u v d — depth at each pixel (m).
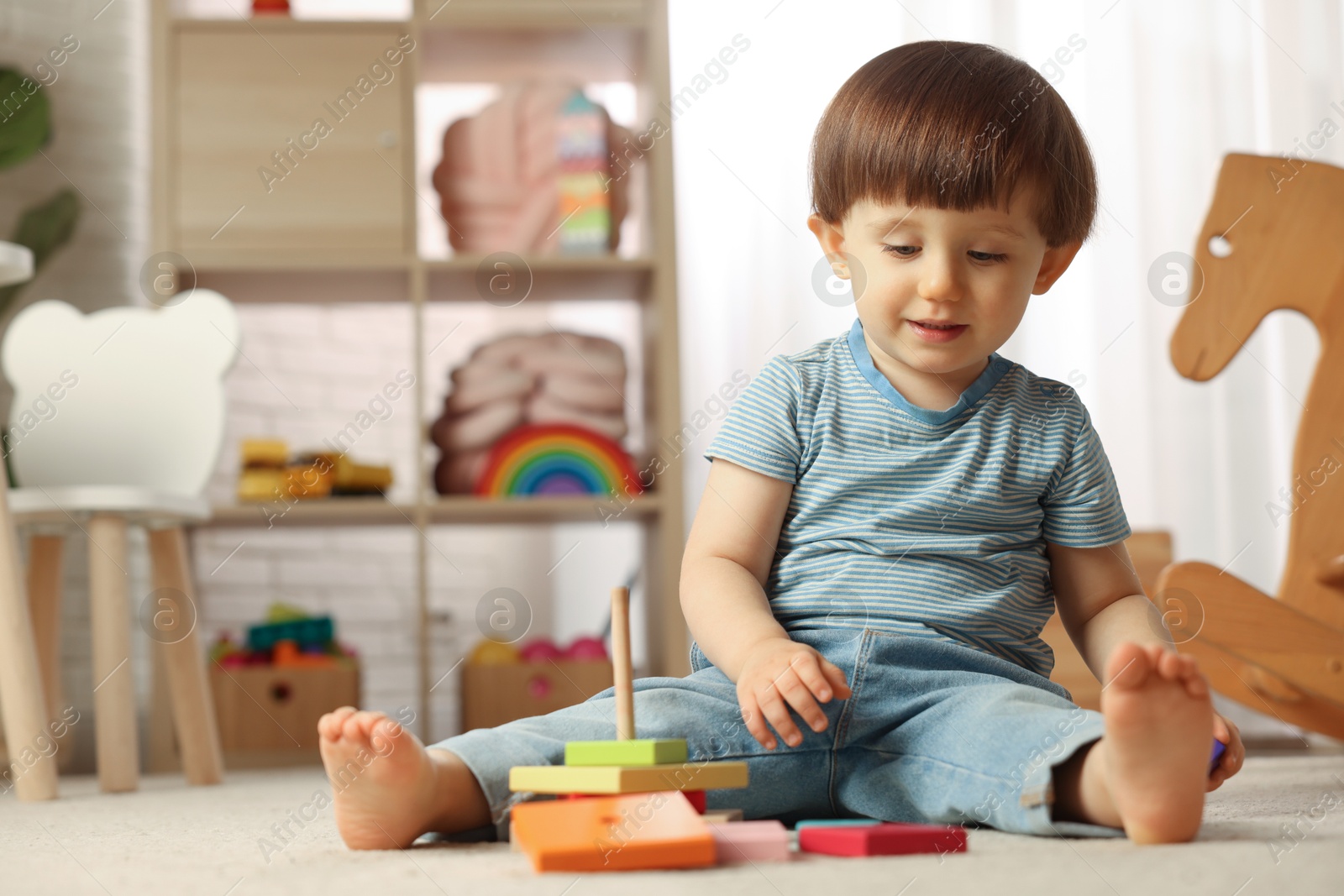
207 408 1.88
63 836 0.88
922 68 0.92
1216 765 0.81
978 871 0.58
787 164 2.24
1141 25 2.28
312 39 2.25
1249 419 2.24
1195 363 1.61
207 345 1.90
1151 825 0.66
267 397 2.52
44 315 1.92
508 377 2.21
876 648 0.84
